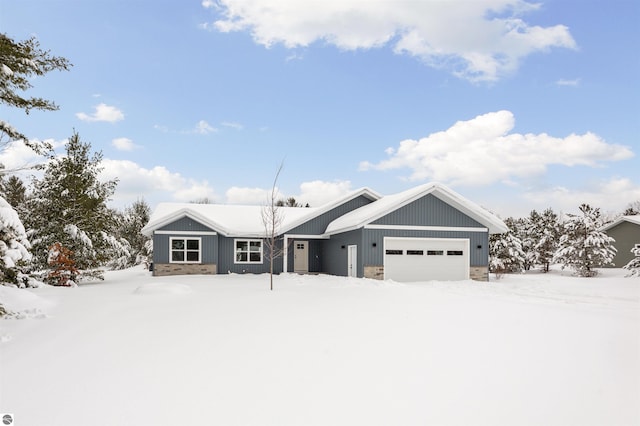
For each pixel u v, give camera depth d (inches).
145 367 231.6
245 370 225.9
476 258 842.8
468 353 256.1
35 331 324.5
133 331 314.8
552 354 255.6
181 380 211.9
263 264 1007.0
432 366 232.8
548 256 1344.7
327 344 273.3
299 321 343.3
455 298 490.0
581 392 200.7
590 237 1087.6
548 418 175.0
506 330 314.0
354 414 175.8
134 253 1552.7
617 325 334.3
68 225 793.6
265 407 181.3
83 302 474.0
